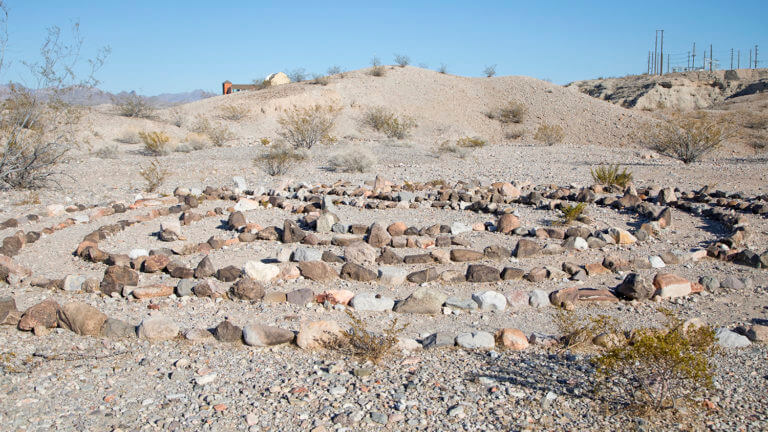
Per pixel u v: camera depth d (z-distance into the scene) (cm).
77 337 556
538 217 1086
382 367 489
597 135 3631
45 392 443
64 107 1606
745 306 636
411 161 2138
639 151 2544
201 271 734
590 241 876
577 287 689
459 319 610
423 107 4447
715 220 1048
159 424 399
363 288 705
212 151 2539
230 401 431
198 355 516
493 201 1222
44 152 1534
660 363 425
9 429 389
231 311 631
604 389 446
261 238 933
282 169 1819
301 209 1159
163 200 1255
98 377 471
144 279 742
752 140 3294
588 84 8512
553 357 508
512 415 407
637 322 583
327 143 2783
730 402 427
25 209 1227
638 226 1018
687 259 809
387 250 805
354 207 1196
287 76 5875
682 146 2050
